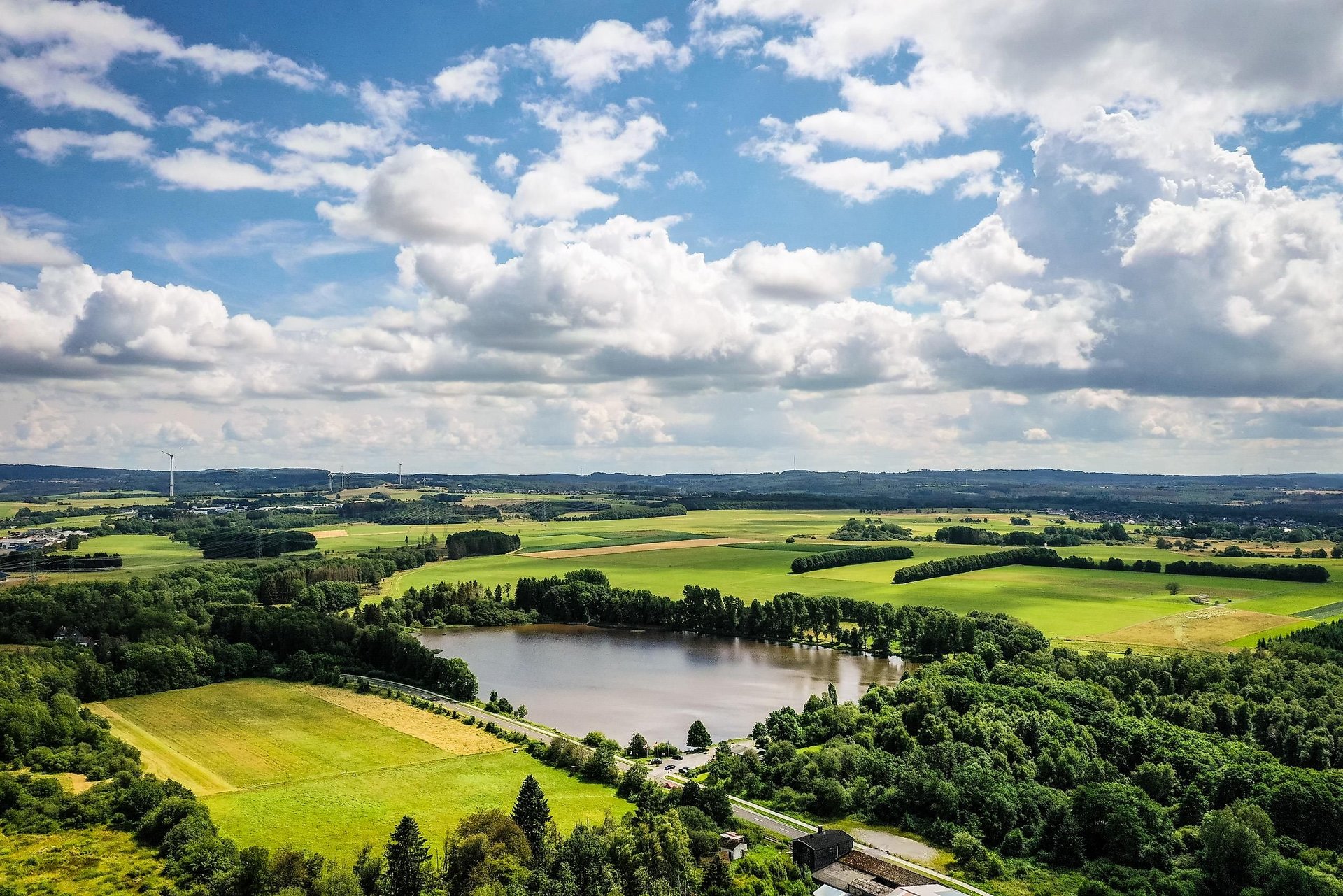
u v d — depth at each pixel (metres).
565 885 106.75
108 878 120.06
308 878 113.88
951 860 130.00
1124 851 128.62
